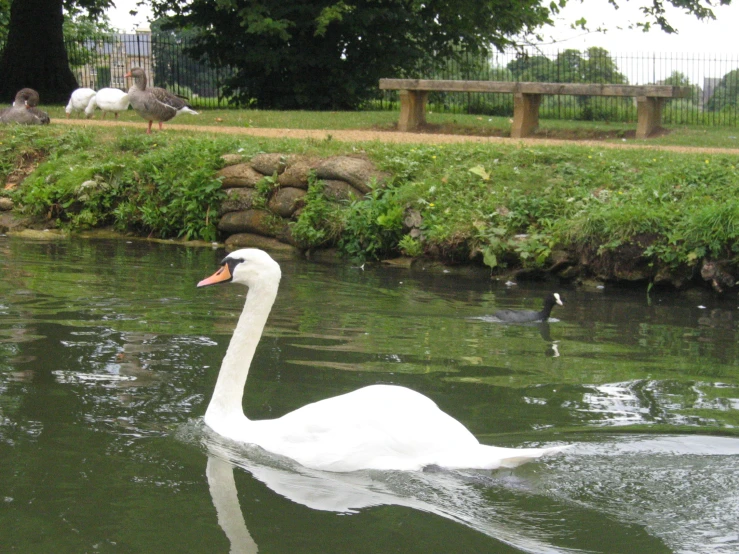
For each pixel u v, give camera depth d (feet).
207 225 26.20
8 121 34.19
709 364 13.61
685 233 20.42
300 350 13.65
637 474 8.87
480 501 8.24
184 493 8.43
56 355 12.81
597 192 23.39
